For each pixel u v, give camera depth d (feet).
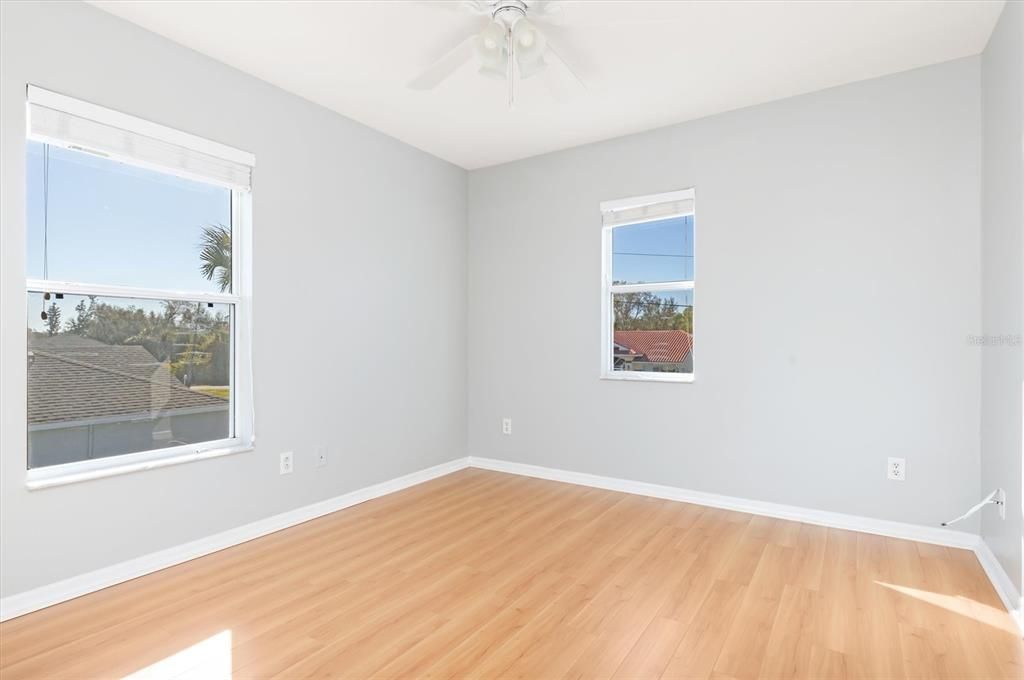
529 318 15.03
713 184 12.21
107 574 8.28
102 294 8.56
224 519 9.89
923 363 10.11
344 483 12.21
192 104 9.44
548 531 10.66
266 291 10.64
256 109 10.44
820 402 11.06
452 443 15.52
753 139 11.74
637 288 13.53
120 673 6.14
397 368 13.65
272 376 10.73
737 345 11.94
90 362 8.45
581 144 14.03
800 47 9.35
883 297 10.46
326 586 8.30
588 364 14.06
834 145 10.89
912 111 10.18
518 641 6.81
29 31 7.55
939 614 7.42
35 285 7.80
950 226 9.87
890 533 10.36
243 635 6.93
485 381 15.87
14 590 7.39
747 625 7.17
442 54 9.64
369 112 12.06
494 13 7.87
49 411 8.02
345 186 12.25
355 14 8.43
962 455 9.78
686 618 7.35
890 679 6.05
